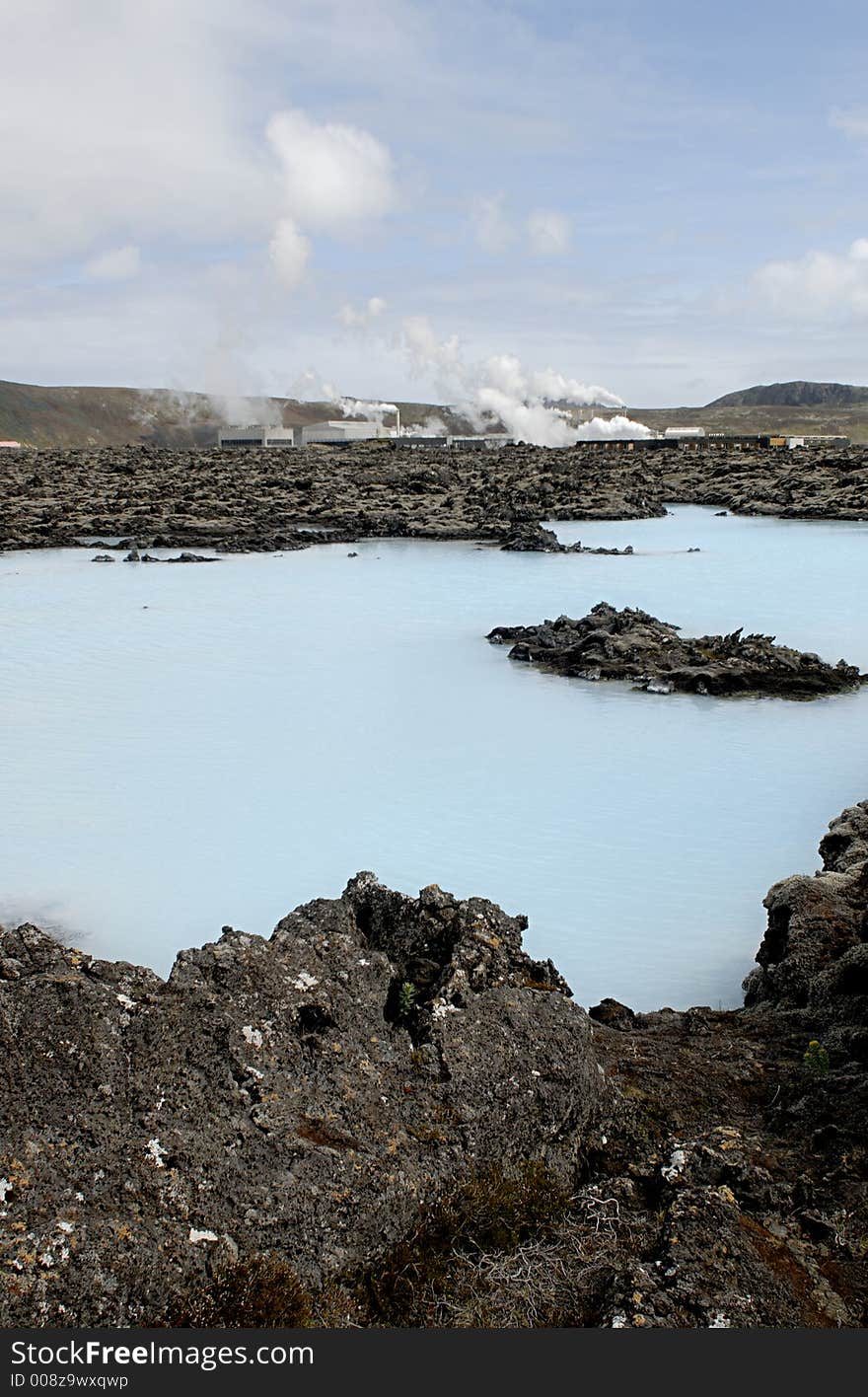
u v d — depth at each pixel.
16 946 5.49
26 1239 4.21
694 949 8.55
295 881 9.70
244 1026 5.25
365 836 10.73
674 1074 6.58
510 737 14.07
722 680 16.47
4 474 62.66
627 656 17.67
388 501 50.28
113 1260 4.25
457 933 6.71
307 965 5.75
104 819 11.16
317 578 29.33
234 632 21.14
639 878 9.78
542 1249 4.95
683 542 38.78
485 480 58.56
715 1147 5.71
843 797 11.81
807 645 20.28
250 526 42.81
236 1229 4.51
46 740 13.88
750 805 11.58
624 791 12.01
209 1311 4.27
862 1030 6.60
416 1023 5.80
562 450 93.50
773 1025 7.12
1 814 11.31
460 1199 5.02
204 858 10.19
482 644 19.94
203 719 14.84
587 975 8.20
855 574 29.31
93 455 85.44
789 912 7.91
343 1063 5.33
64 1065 4.84
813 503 48.81
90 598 25.75
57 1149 4.53
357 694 16.22
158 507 46.62
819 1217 5.28
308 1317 4.37
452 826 10.98
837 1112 6.05
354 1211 4.73
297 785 12.16
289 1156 4.80
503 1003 5.98
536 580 28.73
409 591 26.77
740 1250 4.92
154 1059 4.99
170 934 8.73
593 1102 5.91
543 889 9.59
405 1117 5.25
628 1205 5.32
